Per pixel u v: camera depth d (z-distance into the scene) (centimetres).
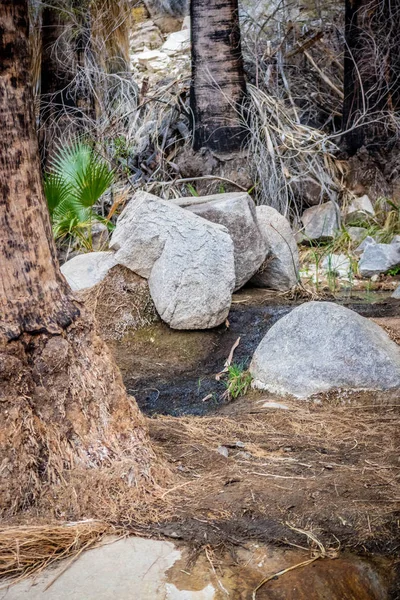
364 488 345
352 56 1102
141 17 1727
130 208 684
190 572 275
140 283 670
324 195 1067
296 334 512
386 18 1088
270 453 395
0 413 314
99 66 1166
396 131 1067
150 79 1449
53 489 318
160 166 1098
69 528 301
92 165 855
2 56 316
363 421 441
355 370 481
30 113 332
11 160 321
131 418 354
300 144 1057
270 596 264
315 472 367
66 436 330
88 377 342
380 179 1075
